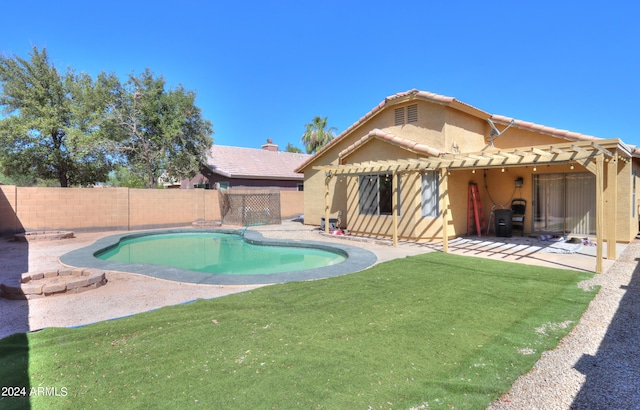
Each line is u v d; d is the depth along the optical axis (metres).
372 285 7.11
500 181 15.31
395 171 12.52
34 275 7.45
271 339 4.48
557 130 12.83
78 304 6.29
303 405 3.08
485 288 6.79
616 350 4.24
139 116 23.78
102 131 21.95
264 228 19.03
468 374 3.65
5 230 15.73
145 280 7.96
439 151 12.65
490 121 14.77
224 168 26.77
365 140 15.14
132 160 24.27
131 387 3.39
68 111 24.28
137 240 16.69
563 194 13.80
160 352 4.13
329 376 3.55
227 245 15.36
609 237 9.44
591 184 13.18
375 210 15.02
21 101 23.30
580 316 5.32
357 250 11.35
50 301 6.46
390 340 4.43
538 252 10.80
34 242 14.31
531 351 4.18
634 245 11.79
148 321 5.18
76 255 10.88
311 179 20.28
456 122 14.10
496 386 3.41
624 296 6.29
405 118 14.98
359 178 15.70
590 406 3.15
